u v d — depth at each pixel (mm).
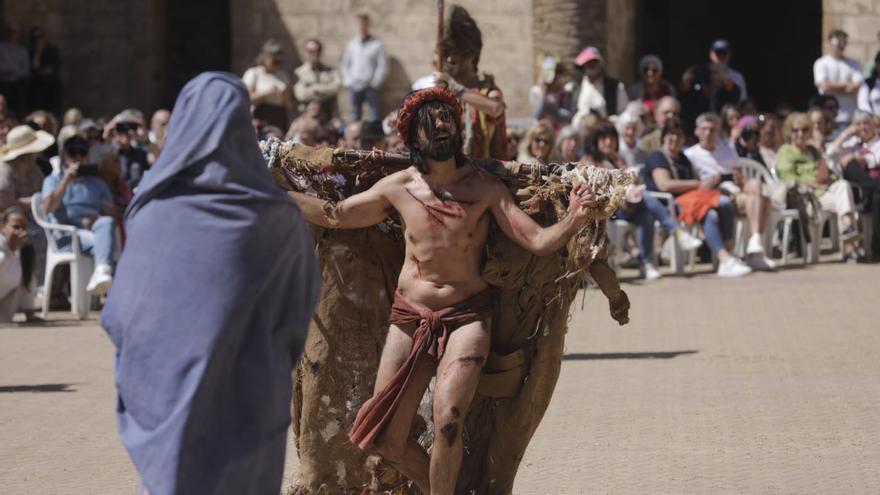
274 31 44906
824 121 33469
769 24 60938
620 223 29234
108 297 8828
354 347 12617
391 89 44281
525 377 11828
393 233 12469
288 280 9078
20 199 27219
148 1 45875
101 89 46188
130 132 31375
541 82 34656
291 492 12734
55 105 44125
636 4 48562
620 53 43875
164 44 46781
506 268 11594
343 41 44562
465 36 15344
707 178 30406
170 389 8508
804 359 19859
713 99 37906
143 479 8438
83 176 26938
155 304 8633
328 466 12664
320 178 12305
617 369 19328
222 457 8586
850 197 31609
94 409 17328
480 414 12055
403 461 11594
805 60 60750
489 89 15484
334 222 11992
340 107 43781
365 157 12094
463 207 11484
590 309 25312
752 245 30250
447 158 11414
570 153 29062
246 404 8750
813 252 31500
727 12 60688
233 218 8758
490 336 11617
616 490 13023
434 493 11281
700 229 31000
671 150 30375
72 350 22125
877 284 27656
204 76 8961
